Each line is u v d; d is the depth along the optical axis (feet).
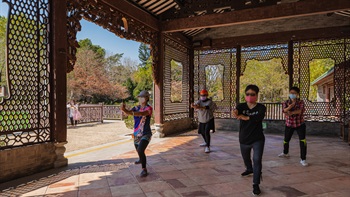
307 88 27.43
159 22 24.18
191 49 31.86
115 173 12.56
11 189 10.25
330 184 10.96
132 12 20.10
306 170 13.12
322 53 26.73
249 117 10.32
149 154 16.94
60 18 13.46
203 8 22.57
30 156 12.17
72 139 24.89
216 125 30.73
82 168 13.47
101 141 23.63
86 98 74.38
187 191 10.13
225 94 30.94
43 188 10.41
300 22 26.94
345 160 15.24
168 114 26.40
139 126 11.99
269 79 65.46
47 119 13.21
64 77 13.70
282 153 16.17
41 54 12.95
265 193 9.90
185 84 30.83
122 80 90.74
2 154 10.99
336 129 25.49
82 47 79.66
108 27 17.79
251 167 11.76
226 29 30.37
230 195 9.73
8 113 11.42
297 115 14.44
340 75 25.68
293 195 9.70
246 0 20.74
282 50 28.32
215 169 13.30
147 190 10.23
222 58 31.07
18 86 11.84
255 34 28.96
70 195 9.66
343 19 25.22
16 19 11.76
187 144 20.61
